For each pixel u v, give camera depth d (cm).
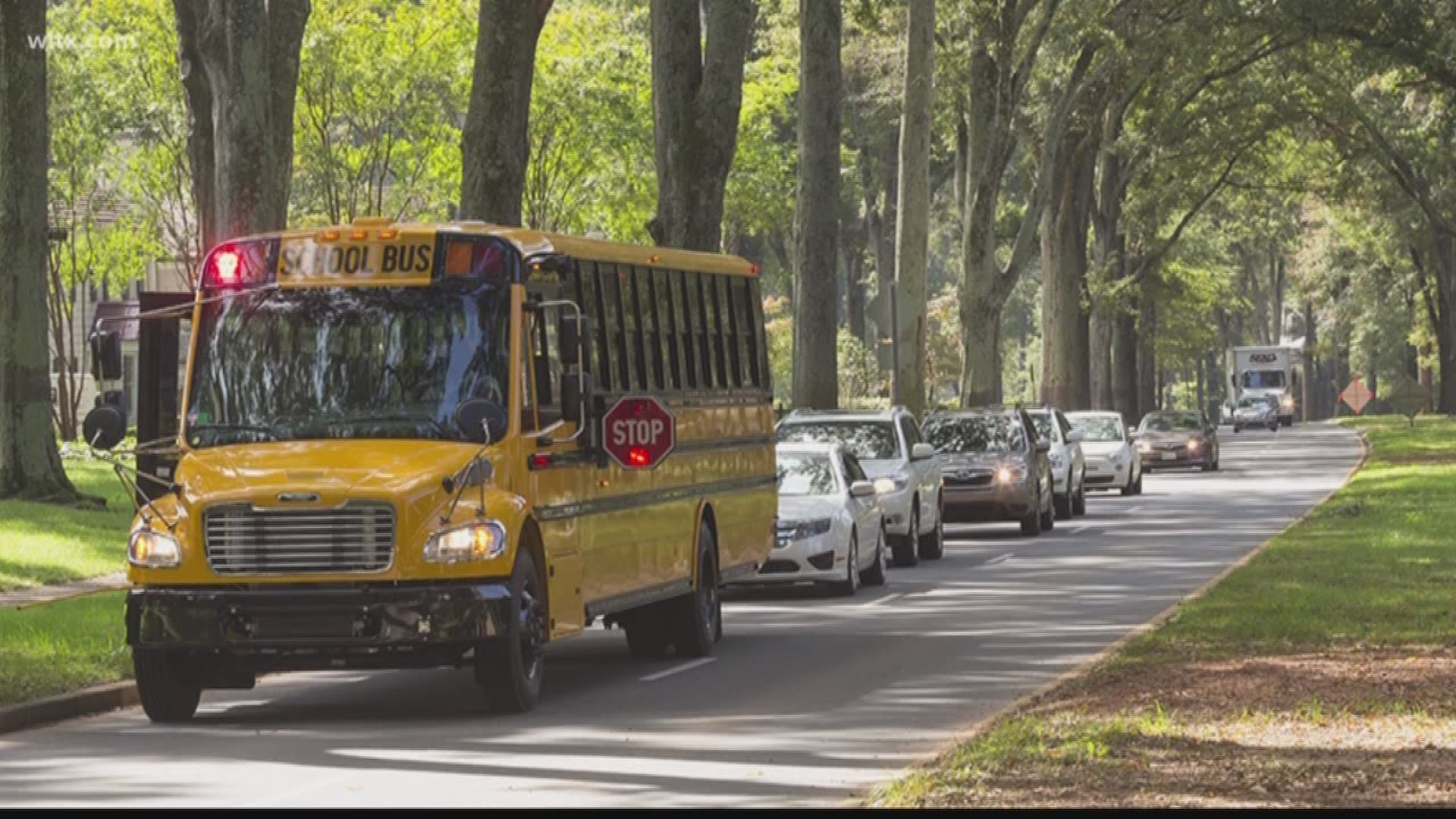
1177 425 17588
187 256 18325
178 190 18000
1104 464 13538
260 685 5172
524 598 4434
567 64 18575
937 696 4559
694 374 5697
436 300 4572
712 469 5781
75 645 5344
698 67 9681
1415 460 16200
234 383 4562
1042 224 19050
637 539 5131
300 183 18250
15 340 9900
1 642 5388
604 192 19075
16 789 3491
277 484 4300
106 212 19962
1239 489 14275
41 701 4441
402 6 17950
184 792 3419
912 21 12912
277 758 3816
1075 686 4356
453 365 4531
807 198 11238
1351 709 3797
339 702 4731
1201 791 2989
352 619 4253
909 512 8375
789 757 3716
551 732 4109
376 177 18988
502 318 4559
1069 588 7312
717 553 5816
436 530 4297
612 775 3538
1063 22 15150
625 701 4575
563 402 4531
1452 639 4962
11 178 9906
